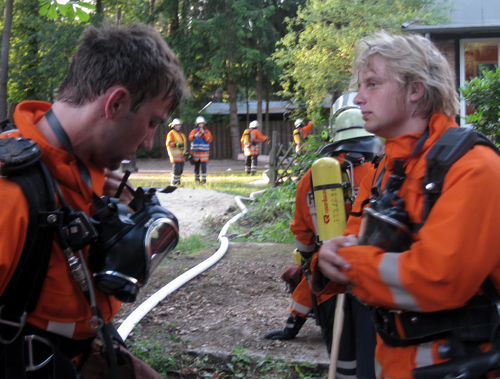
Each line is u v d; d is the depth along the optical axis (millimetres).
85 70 1449
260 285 5008
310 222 2805
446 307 1360
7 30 7676
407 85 1607
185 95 1615
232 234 7605
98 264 1465
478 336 1409
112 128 1472
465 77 13258
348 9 15617
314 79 16797
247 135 19000
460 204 1354
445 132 1499
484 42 13102
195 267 5410
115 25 1509
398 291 1408
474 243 1333
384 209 1523
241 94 34594
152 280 5180
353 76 1846
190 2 28719
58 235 1375
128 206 1668
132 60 1425
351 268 1499
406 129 1634
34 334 1422
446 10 13539
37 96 22906
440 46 13289
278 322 4004
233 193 11695
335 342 2312
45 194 1367
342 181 2607
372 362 2346
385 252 1484
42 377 1437
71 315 1478
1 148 1351
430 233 1374
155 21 28969
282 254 6246
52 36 20578
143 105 1480
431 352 1467
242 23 27328
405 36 1648
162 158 31000
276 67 27750
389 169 1639
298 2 29016
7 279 1341
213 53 28219
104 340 1499
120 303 1689
